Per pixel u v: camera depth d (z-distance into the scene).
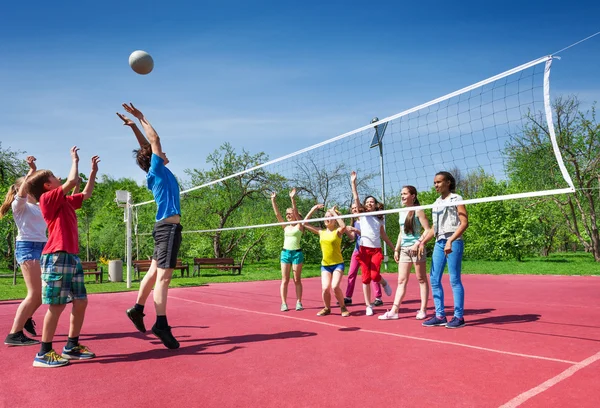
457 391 3.15
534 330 5.33
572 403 2.86
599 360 3.89
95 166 4.49
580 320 6.04
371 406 2.90
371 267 6.80
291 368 3.84
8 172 27.66
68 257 4.14
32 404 3.06
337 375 3.60
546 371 3.59
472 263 24.30
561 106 24.44
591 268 17.92
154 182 4.88
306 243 25.33
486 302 8.25
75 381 3.59
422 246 6.12
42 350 4.08
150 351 4.61
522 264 22.16
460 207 5.48
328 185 17.45
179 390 3.31
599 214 27.22
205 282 15.06
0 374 3.82
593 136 24.20
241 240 26.33
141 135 5.33
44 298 4.06
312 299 9.46
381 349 4.45
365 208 6.92
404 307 7.72
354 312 7.20
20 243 5.00
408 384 3.33
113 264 16.41
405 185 6.27
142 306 4.87
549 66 4.61
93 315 7.40
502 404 2.87
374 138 12.44
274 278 16.84
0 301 9.77
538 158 24.38
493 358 4.02
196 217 25.27
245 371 3.78
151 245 27.56
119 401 3.10
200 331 5.72
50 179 4.28
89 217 34.78
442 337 4.98
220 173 25.55
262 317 6.81
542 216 26.98
